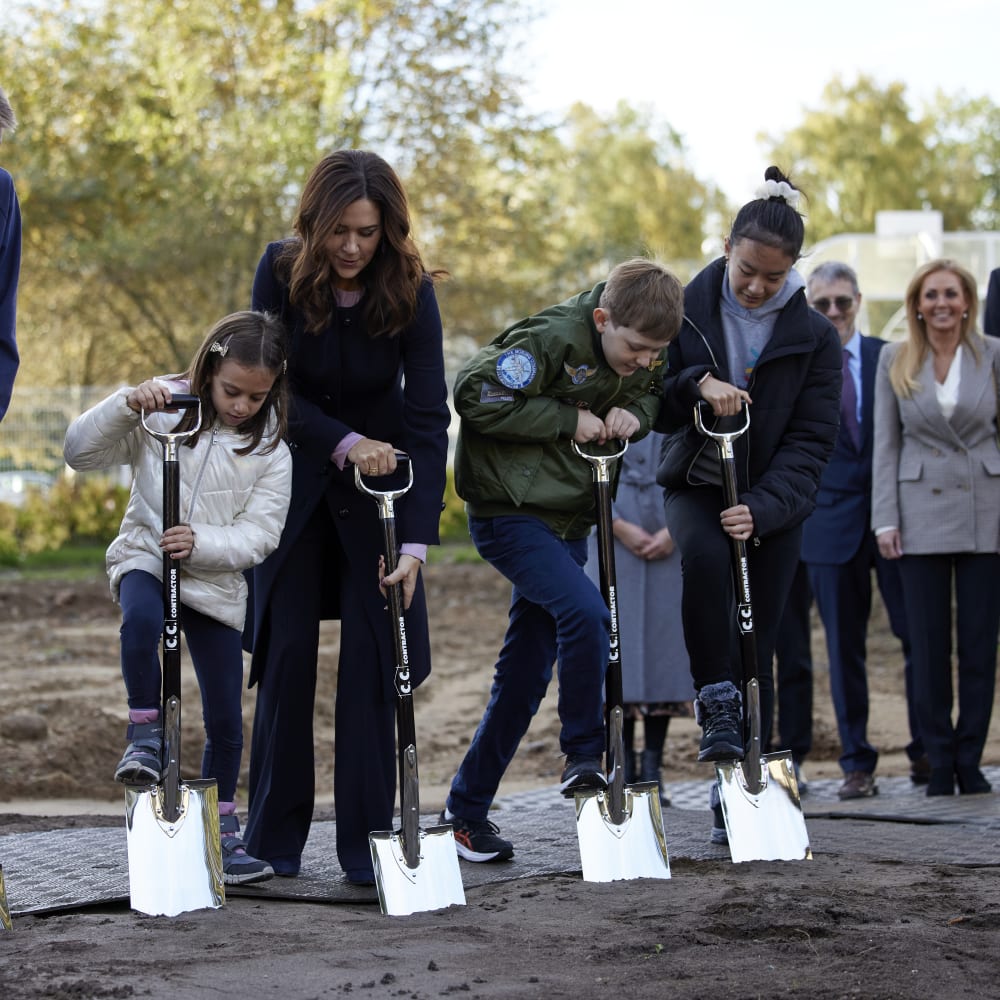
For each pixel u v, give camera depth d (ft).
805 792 25.58
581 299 17.57
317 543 16.94
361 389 16.78
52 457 92.27
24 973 12.25
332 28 100.83
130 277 99.71
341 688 16.76
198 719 33.83
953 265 24.32
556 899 15.56
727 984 11.91
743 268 18.30
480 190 104.27
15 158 101.14
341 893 16.14
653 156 205.36
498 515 17.63
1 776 28.71
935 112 227.61
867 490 25.84
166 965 12.61
